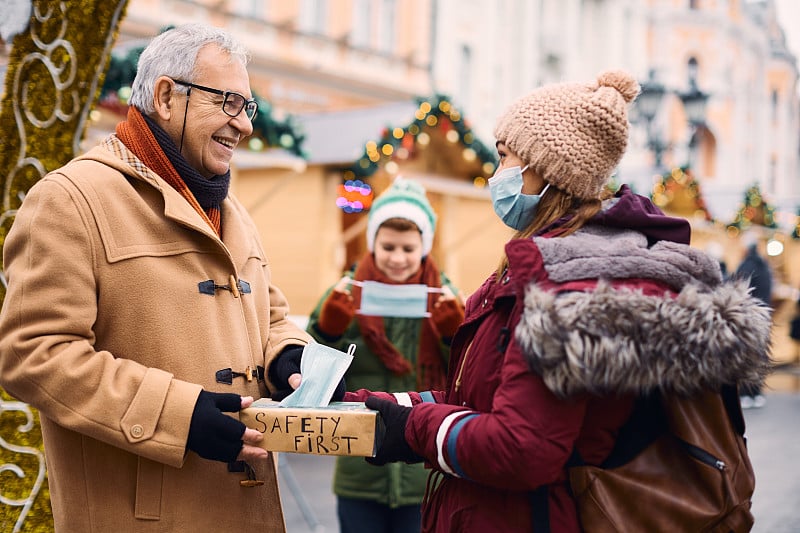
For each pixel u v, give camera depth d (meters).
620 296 1.86
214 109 2.35
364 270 3.95
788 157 44.09
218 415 2.09
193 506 2.27
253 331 2.47
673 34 36.28
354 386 3.78
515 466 1.90
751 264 12.30
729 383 1.96
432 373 3.81
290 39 19.62
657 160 17.39
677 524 1.97
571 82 2.21
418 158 12.23
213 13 17.88
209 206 2.42
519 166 2.19
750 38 40.56
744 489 2.02
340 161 11.27
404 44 22.47
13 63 3.02
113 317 2.23
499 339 2.08
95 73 2.97
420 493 3.66
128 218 2.25
